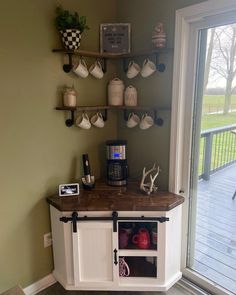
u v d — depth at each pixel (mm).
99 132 2162
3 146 1623
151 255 1737
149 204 1671
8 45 1558
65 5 1784
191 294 1857
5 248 1725
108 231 1679
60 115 1882
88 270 1751
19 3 1567
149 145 2047
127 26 1995
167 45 1789
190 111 1800
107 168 2037
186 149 1862
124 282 1776
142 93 2027
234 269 1817
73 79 1914
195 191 1919
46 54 1735
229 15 1509
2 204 1671
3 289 1752
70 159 1998
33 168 1790
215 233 1878
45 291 1911
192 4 1604
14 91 1621
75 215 1651
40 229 1888
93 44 1996
